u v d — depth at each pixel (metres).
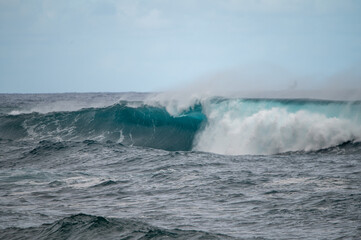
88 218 35.47
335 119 90.81
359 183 52.09
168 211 41.97
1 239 32.28
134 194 50.09
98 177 60.88
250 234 33.88
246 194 48.28
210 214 40.47
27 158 80.69
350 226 35.12
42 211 42.31
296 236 33.16
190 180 57.28
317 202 42.94
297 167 66.75
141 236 31.97
